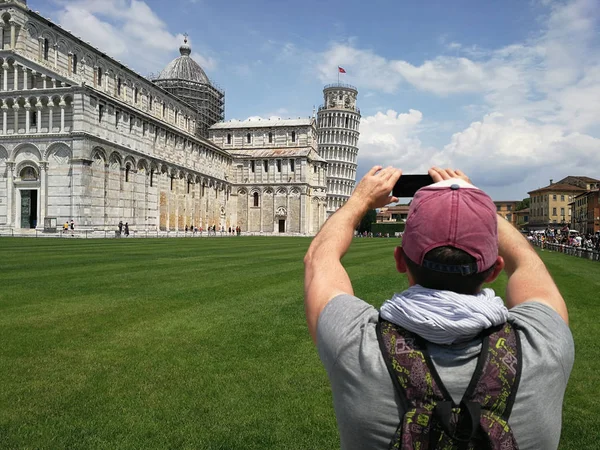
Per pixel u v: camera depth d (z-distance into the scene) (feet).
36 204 207.72
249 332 35.14
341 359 7.14
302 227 353.72
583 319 41.37
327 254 8.71
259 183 363.56
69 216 199.93
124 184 228.22
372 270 76.13
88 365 27.96
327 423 21.16
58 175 202.08
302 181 355.15
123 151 225.56
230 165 369.09
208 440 19.58
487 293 7.75
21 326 35.99
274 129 385.09
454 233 7.29
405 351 6.82
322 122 540.93
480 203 7.57
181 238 223.51
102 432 20.10
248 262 86.48
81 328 35.76
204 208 321.73
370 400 6.81
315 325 7.82
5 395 23.67
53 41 217.36
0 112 208.54
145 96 289.12
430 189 7.97
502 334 7.09
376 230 431.43
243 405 22.89
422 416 6.45
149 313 40.91
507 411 6.59
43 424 20.71
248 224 365.81
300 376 26.58
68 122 202.80
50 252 101.40
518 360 6.79
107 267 73.82
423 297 7.23
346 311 7.55
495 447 6.29
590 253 121.08
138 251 111.04
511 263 9.27
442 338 6.84
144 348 31.17
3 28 206.28
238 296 49.37
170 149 278.05
